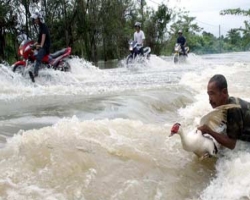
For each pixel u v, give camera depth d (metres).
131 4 28.59
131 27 29.14
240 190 3.10
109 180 3.13
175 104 6.26
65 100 6.52
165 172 3.40
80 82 10.24
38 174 3.08
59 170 3.14
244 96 6.48
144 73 12.48
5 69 9.79
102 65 20.09
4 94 7.80
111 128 4.10
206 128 3.55
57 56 11.04
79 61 13.71
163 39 32.41
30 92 8.16
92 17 22.02
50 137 3.66
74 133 3.80
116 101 5.78
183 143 3.50
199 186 3.28
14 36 17.59
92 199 2.88
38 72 10.31
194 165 3.58
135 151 3.63
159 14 30.84
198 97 6.95
